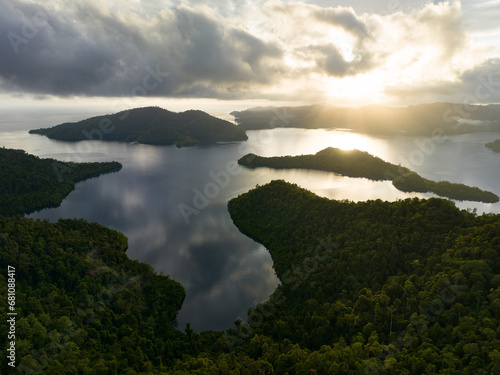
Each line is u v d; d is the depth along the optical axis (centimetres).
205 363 7812
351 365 7350
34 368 7188
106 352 8406
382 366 7194
